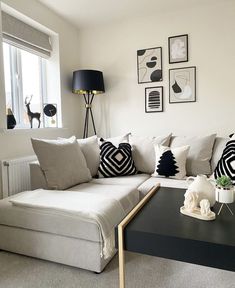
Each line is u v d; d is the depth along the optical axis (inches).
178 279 59.3
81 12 121.8
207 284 57.4
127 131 136.1
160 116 129.0
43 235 66.2
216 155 101.7
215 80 118.1
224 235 43.6
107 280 59.2
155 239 44.7
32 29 114.0
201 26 118.6
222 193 55.2
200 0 113.0
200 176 58.1
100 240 60.1
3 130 92.7
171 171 96.3
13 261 68.0
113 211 65.6
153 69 128.1
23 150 104.3
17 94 112.2
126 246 47.1
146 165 107.8
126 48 133.0
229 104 116.7
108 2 112.6
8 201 72.4
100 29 137.6
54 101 129.0
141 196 88.6
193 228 46.8
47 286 57.6
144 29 128.6
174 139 109.6
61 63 128.5
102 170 103.0
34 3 108.7
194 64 121.0
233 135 98.6
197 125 122.7
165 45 125.3
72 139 98.8
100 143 110.9
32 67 120.9
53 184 83.4
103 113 140.3
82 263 62.3
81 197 71.0
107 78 138.0
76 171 90.3
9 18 101.2
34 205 66.2
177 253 43.4
